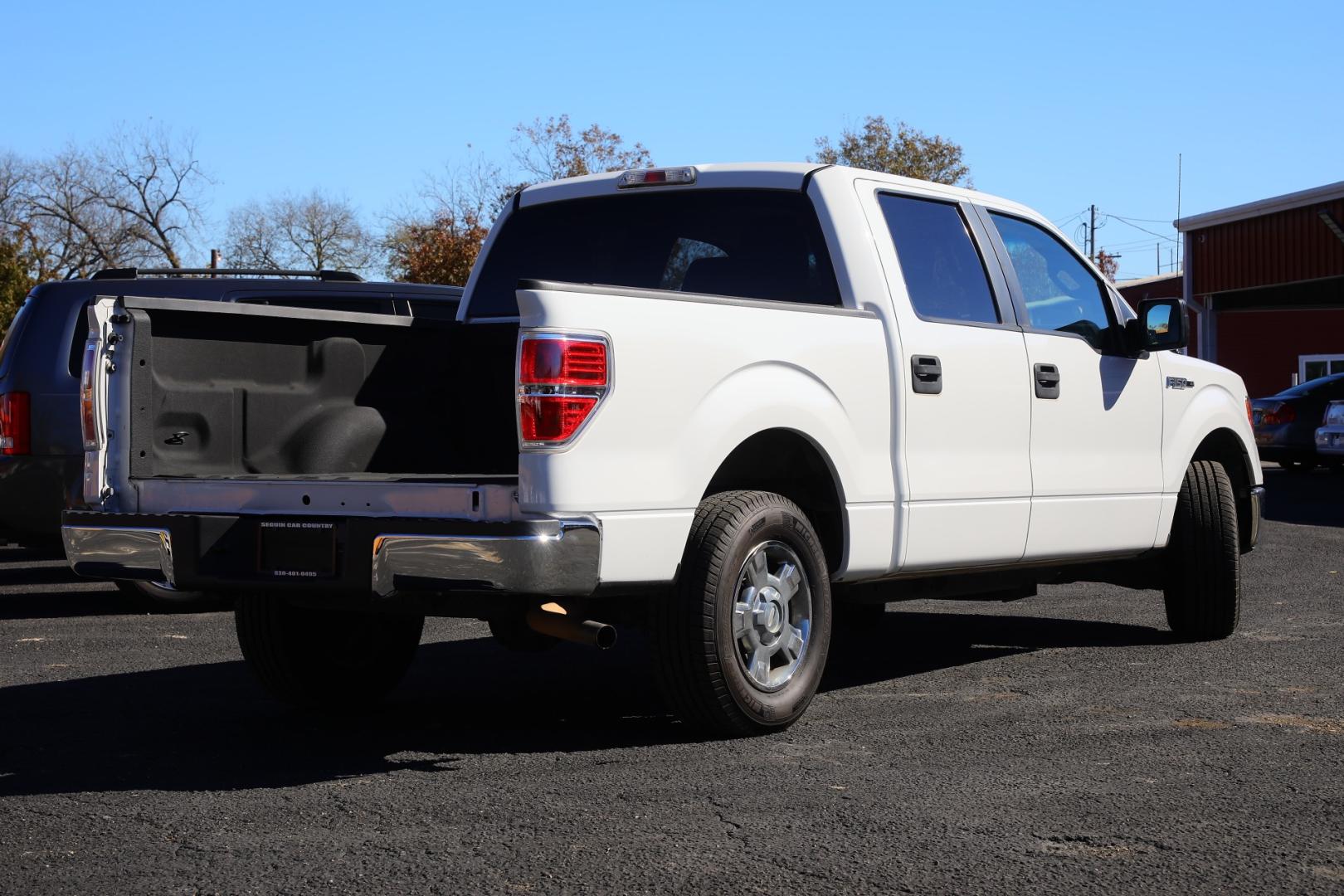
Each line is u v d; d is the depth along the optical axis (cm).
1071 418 648
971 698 592
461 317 666
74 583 1064
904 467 564
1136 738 512
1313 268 2950
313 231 7412
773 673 521
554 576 446
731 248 598
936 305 597
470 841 390
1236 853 377
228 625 839
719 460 491
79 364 884
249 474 534
